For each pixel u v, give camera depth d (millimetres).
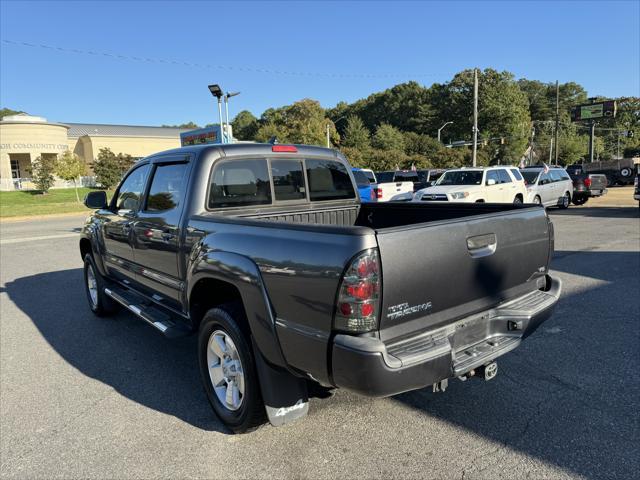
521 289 3195
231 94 21453
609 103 55188
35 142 48844
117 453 2936
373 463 2754
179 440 3068
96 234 5305
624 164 37688
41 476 2719
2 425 3318
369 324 2248
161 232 3803
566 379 3754
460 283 2648
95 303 5828
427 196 14594
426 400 3502
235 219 3002
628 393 3502
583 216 16094
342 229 2293
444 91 83562
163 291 3975
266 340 2666
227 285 3141
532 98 106688
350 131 72312
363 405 3457
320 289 2334
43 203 31531
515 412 3283
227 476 2670
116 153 56125
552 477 2574
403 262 2330
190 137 24578
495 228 2869
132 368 4281
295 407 2871
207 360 3289
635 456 2740
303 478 2633
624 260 8188
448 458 2777
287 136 64188
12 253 11297
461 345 2758
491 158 75438
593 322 5039
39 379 4078
